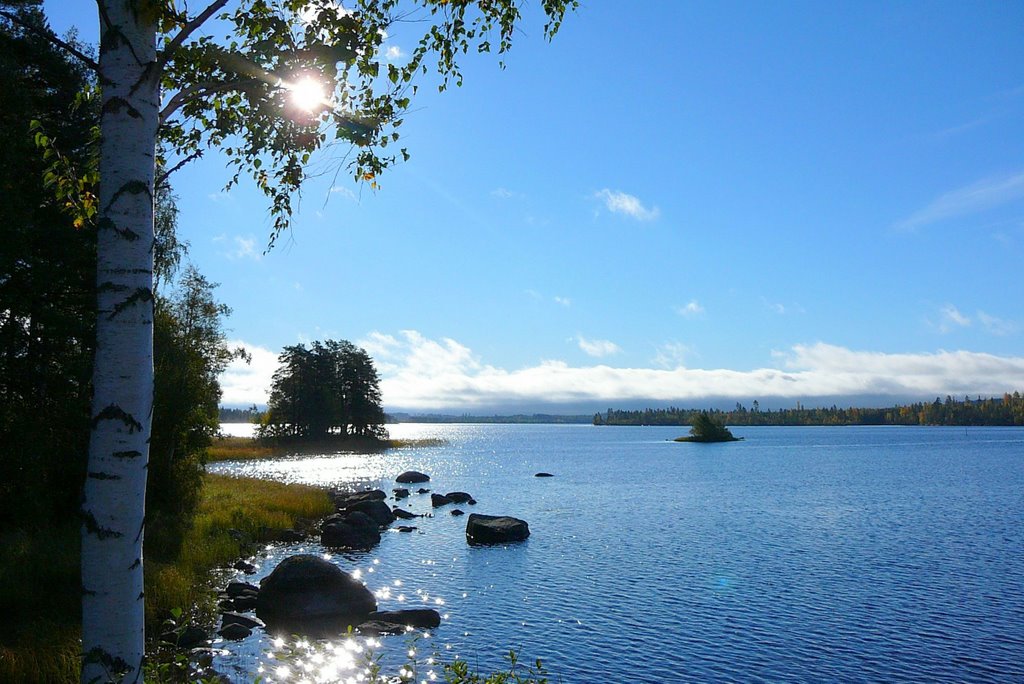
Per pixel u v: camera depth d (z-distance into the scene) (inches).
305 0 253.1
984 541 1272.1
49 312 816.3
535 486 2389.3
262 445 4662.9
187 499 1210.0
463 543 1251.8
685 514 1648.6
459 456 4355.3
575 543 1247.5
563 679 581.6
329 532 1209.4
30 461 790.5
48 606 592.7
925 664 626.5
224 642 639.8
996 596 866.1
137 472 192.9
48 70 867.4
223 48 243.1
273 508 1446.9
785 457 4097.0
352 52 245.9
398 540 1283.2
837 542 1256.8
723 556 1123.3
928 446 5511.8
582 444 6589.6
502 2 263.0
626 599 844.6
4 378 839.1
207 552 959.6
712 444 6112.2
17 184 775.7
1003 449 4958.2
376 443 5206.7
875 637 700.7
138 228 197.2
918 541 1268.5
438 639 679.7
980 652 658.2
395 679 564.4
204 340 1481.3
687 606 813.2
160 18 213.6
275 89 248.8
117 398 190.4
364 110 273.6
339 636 675.4
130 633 188.9
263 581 784.3
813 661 631.2
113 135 197.5
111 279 192.9
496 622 743.1
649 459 3988.7
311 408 4877.0
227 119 271.6
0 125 773.9
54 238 820.6
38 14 875.4
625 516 1614.2
